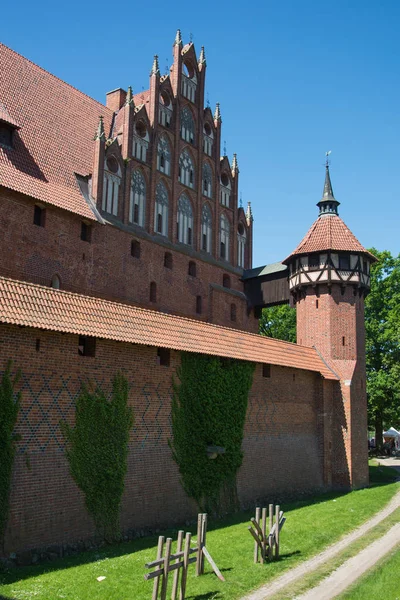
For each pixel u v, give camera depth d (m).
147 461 21.09
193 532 20.83
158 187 34.66
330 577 15.52
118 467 19.70
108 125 36.06
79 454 18.47
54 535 17.25
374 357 55.44
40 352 17.67
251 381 27.08
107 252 29.98
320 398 33.12
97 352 19.62
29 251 25.59
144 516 20.55
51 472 17.52
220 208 40.09
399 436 78.75
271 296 39.94
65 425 18.19
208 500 23.73
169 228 35.12
